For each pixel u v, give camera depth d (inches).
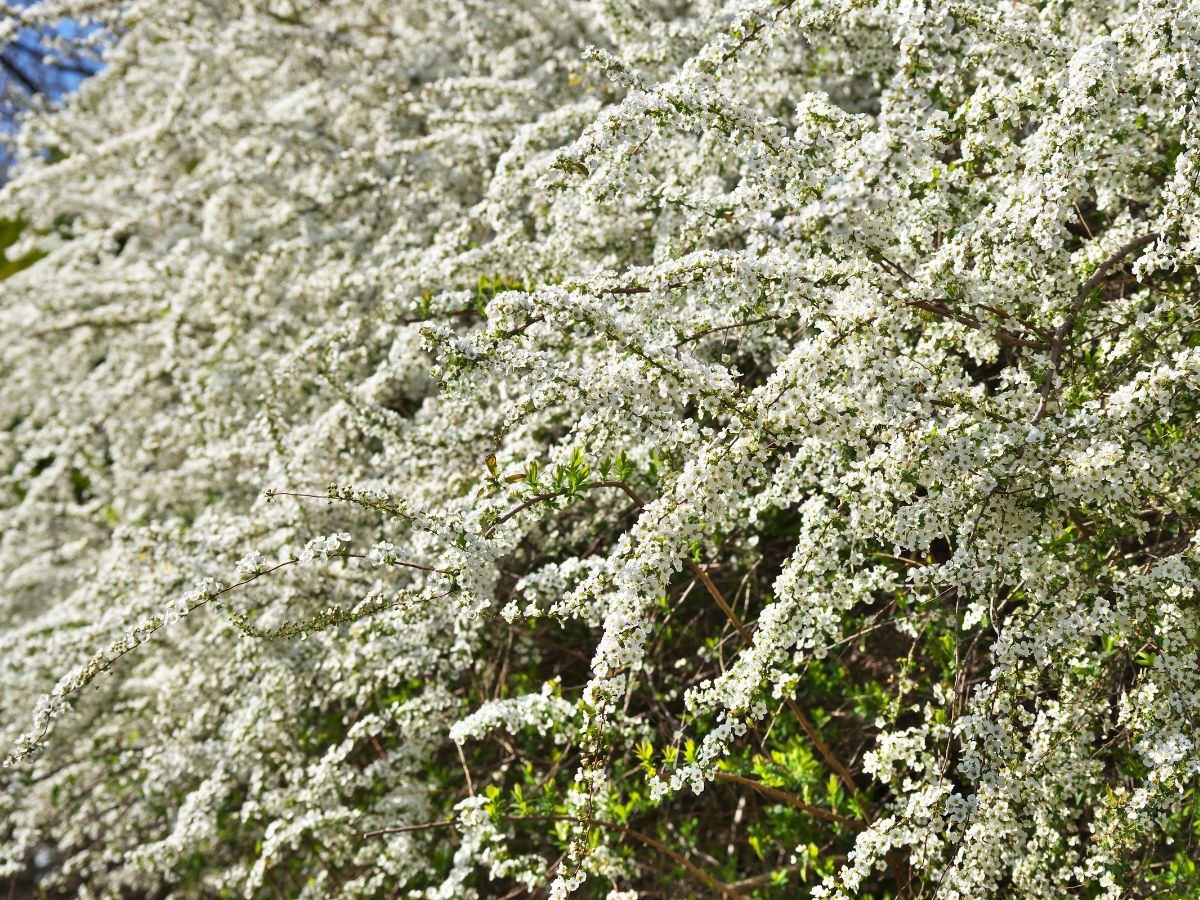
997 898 146.8
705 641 199.0
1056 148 130.4
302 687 221.8
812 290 127.3
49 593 375.9
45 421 433.7
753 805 193.2
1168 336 142.3
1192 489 138.1
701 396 124.1
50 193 393.1
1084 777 140.6
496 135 262.2
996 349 147.5
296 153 307.3
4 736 296.5
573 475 141.3
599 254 215.9
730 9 205.3
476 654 223.8
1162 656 122.0
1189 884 131.8
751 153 129.9
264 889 257.6
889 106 116.3
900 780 156.8
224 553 216.5
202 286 304.7
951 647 160.4
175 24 356.5
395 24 360.2
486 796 173.6
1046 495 124.6
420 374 251.1
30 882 377.7
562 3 286.7
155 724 254.4
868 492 131.9
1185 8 126.0
